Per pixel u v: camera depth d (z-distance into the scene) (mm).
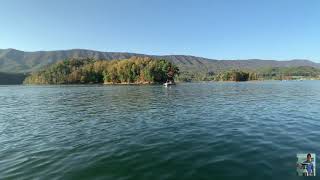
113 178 13922
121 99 63250
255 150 17875
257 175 13680
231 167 14914
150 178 13789
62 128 28047
